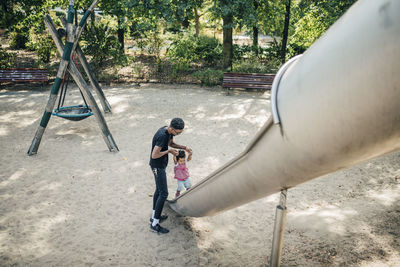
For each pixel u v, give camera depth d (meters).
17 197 4.78
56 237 3.95
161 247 3.83
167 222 4.33
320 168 1.48
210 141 7.14
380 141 1.08
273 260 2.60
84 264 3.52
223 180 2.47
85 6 13.73
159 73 13.98
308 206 4.66
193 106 9.73
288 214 4.43
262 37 25.45
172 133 3.75
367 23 0.96
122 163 6.03
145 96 10.77
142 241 3.94
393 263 3.14
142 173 5.68
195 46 15.23
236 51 15.55
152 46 14.70
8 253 3.62
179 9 11.13
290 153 1.54
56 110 7.43
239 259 3.61
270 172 1.83
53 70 13.90
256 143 1.87
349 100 1.06
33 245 3.78
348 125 1.11
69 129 7.68
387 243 3.45
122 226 4.22
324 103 1.17
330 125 1.18
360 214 4.11
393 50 0.88
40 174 5.51
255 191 2.22
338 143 1.21
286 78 1.50
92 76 8.51
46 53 14.73
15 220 4.23
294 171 1.64
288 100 1.41
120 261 3.58
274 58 14.87
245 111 9.33
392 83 0.91
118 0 12.98
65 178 5.40
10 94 10.60
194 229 4.19
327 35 1.21
